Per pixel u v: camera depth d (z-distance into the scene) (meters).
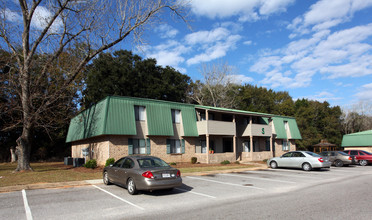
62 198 9.05
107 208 7.60
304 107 52.09
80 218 6.59
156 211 7.22
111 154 19.16
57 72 21.39
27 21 17.98
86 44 19.30
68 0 17.62
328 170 19.22
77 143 27.72
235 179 13.94
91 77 35.41
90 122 21.62
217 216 6.61
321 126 54.19
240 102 49.97
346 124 58.69
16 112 24.86
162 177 9.31
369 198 8.73
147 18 19.17
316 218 6.34
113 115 19.30
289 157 19.50
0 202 8.43
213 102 45.97
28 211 7.27
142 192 10.13
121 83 34.91
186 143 24.02
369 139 33.00
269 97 54.25
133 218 6.55
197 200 8.65
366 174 16.36
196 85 48.25
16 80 20.00
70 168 20.75
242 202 8.26
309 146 47.94
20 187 10.92
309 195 9.37
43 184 11.58
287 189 10.77
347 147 35.22
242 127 28.89
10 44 18.14
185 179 13.95
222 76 45.62
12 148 35.16
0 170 20.58
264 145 32.19
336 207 7.46
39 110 18.14
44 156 37.91
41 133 35.34
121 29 19.11
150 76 38.09
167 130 22.05
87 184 12.05
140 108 21.34
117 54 38.62
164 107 22.64
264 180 13.55
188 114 24.33
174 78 42.31
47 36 18.56
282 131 33.81
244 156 28.48
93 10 18.36
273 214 6.75
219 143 27.81
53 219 6.51
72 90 24.78
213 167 19.88
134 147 20.41
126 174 10.02
